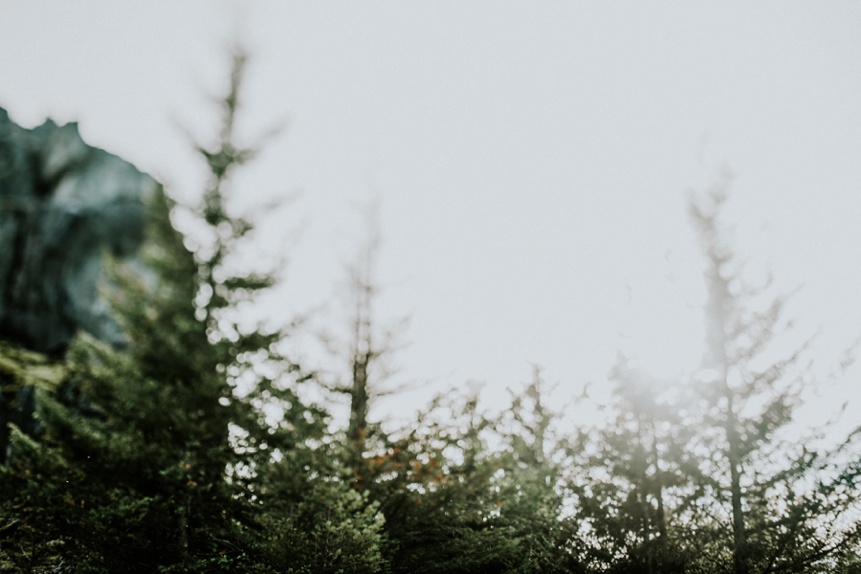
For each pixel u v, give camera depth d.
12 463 9.45
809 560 9.31
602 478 11.66
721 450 10.58
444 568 9.88
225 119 11.05
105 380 8.54
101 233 28.78
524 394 14.11
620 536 10.80
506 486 10.30
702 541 10.31
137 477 8.31
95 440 8.21
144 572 8.00
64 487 7.85
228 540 8.75
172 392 8.82
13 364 21.11
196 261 9.77
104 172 31.48
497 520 10.84
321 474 8.80
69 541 8.12
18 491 7.81
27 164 32.59
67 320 25.84
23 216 29.14
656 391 11.83
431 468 9.65
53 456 8.35
